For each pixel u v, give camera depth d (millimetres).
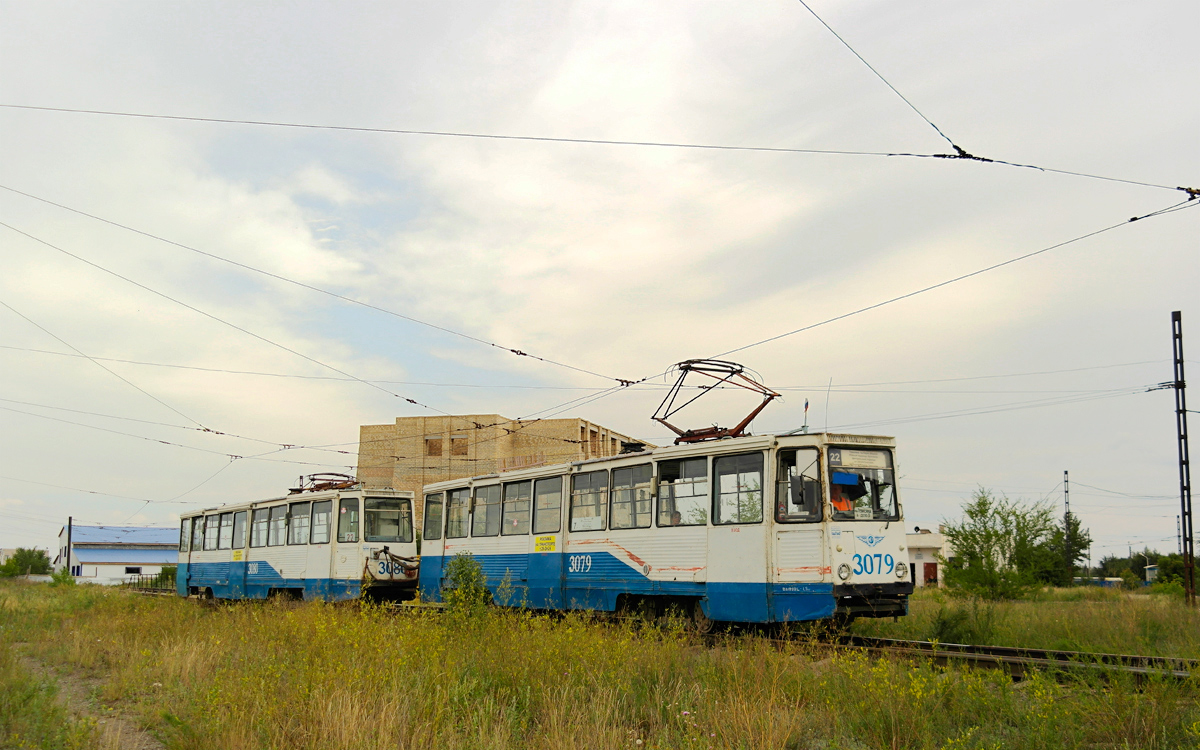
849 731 7617
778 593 13758
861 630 15398
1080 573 64312
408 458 50656
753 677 9109
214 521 30938
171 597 27250
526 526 19188
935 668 9234
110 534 89562
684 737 7227
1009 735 7191
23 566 101875
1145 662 9375
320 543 24234
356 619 13570
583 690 8703
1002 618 16406
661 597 16109
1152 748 6676
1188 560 26250
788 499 14023
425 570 22484
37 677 11055
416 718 7867
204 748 7262
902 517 14156
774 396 15836
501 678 9461
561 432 47938
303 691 8406
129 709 9602
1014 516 24266
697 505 15312
